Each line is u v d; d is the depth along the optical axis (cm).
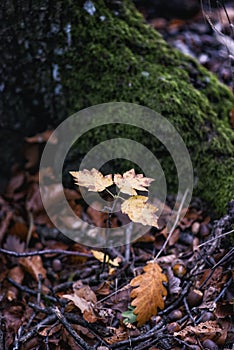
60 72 174
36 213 177
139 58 174
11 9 164
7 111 178
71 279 165
